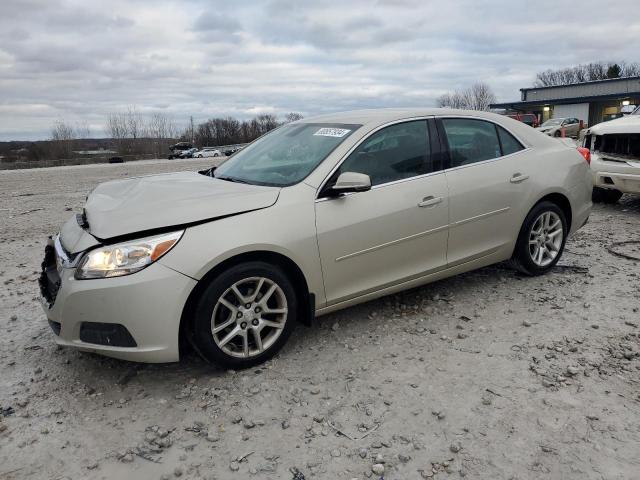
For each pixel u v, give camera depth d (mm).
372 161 3941
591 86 54094
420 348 3754
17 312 4691
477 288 4824
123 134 82188
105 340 3160
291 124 4773
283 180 3812
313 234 3566
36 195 14836
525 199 4645
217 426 2947
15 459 2717
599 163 7652
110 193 3986
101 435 2902
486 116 4676
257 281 3418
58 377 3525
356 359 3625
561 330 3949
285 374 3449
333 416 3000
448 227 4207
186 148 66750
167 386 3365
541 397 3100
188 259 3154
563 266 5336
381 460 2621
